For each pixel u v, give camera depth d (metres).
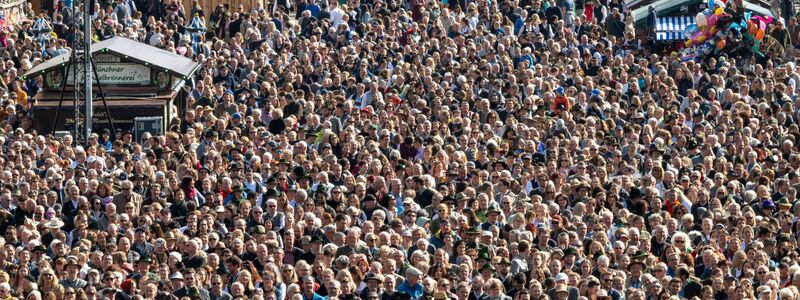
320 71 98.44
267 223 65.06
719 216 68.06
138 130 87.56
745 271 60.44
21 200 67.69
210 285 58.41
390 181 71.19
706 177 76.06
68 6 115.38
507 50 105.88
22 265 59.00
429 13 114.44
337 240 62.22
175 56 93.25
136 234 62.69
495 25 113.06
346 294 57.22
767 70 103.00
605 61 105.19
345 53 101.88
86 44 85.50
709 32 107.56
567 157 75.31
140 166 72.62
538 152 79.19
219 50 106.50
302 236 62.69
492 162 75.75
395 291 57.44
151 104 88.31
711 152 80.19
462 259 60.06
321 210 66.00
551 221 66.00
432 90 91.62
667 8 112.62
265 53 103.19
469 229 62.53
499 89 94.06
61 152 79.00
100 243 63.06
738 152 80.94
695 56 107.81
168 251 61.41
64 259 58.62
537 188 71.81
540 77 98.56
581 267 60.06
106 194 68.56
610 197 68.69
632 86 97.19
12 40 105.12
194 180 71.12
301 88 95.81
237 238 60.97
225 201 70.12
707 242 64.50
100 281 59.00
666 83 98.62
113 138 87.12
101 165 74.38
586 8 118.50
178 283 57.91
